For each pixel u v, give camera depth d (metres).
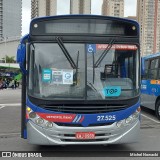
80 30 6.96
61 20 6.93
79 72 6.75
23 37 6.96
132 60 7.04
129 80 6.93
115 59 6.93
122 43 7.04
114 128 6.60
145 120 12.62
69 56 6.81
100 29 7.01
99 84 6.75
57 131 6.49
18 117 13.80
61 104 6.51
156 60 13.31
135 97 6.82
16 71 60.09
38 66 6.80
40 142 6.58
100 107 6.56
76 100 6.51
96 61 6.85
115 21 7.07
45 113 6.51
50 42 6.88
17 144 8.34
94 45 6.91
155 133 9.82
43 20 6.91
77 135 6.49
